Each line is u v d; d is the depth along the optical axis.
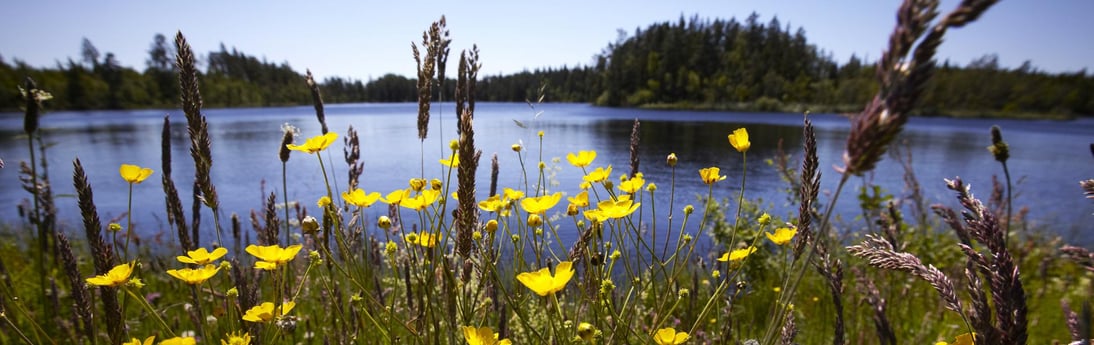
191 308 2.50
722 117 58.66
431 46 2.77
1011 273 1.22
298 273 3.59
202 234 7.97
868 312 3.80
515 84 127.31
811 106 77.88
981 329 1.24
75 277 1.97
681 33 106.25
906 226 5.00
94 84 88.44
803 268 1.03
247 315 1.72
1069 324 1.48
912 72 0.70
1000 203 3.95
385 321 2.26
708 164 18.97
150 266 4.58
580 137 29.66
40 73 83.31
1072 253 1.39
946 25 0.66
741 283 2.27
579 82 119.06
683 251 5.44
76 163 1.86
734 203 10.06
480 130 34.19
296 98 132.75
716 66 101.56
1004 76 68.12
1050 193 13.32
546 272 1.52
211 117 66.06
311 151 2.07
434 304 2.42
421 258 2.41
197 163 2.26
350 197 2.03
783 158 6.21
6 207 11.57
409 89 168.62
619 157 20.81
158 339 3.19
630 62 103.00
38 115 3.22
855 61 94.25
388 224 1.91
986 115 63.81
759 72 93.25
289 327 1.74
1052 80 67.19
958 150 24.03
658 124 44.00
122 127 41.59
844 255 4.58
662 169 17.56
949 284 1.32
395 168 17.28
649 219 8.70
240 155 22.12
